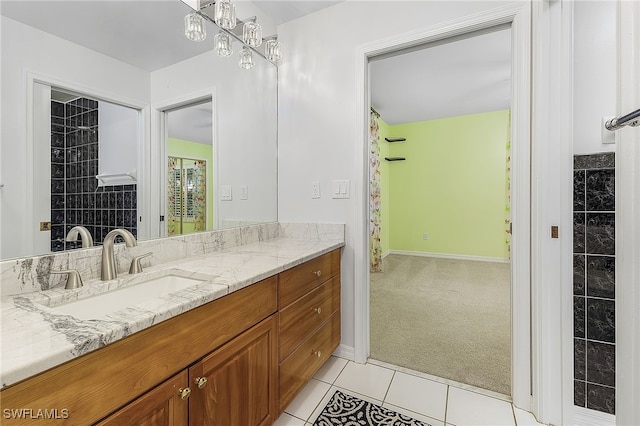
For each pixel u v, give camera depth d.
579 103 1.30
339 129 1.89
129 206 1.28
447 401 1.50
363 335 1.85
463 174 4.84
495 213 4.65
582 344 1.33
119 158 1.24
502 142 4.56
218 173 1.72
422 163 5.12
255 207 1.96
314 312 1.57
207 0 1.55
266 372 1.19
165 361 0.78
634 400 0.77
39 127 0.99
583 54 1.29
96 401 0.63
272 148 2.09
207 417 0.91
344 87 1.87
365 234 1.87
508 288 3.31
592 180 1.29
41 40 1.00
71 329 0.64
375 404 1.47
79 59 1.11
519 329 1.44
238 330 1.04
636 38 0.75
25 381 0.52
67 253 1.00
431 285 3.44
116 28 1.23
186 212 1.53
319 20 1.95
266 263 1.30
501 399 1.51
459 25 1.55
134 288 1.08
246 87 1.89
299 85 2.03
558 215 1.31
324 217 1.96
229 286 0.98
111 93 1.22
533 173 1.37
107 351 0.65
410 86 3.48
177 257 1.40
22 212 0.95
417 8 1.66
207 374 0.91
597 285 1.29
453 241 4.94
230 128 1.79
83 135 1.12
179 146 1.51
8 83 0.92
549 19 1.30
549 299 1.33
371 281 3.62
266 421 1.19
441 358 1.89
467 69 3.01
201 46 1.60
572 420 1.31
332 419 1.36
